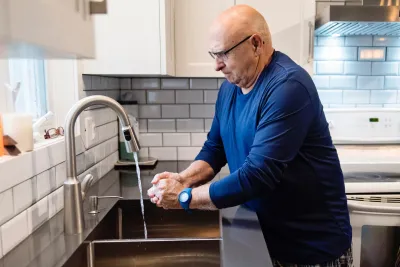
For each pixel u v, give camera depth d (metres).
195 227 1.35
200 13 1.75
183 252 1.02
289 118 1.00
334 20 1.74
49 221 1.10
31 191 0.99
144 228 1.32
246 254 0.88
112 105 1.01
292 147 1.00
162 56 1.50
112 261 1.02
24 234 0.96
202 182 1.33
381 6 1.73
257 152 0.99
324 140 1.14
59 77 1.42
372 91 2.28
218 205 1.01
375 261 1.70
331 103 2.29
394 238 1.69
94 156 1.60
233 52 1.06
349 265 1.21
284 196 1.12
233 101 1.23
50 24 0.44
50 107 1.41
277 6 1.78
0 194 0.84
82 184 1.09
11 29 0.36
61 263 0.83
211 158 1.37
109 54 1.50
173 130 2.12
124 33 1.49
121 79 2.08
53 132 1.30
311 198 1.13
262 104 1.06
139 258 1.02
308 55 1.81
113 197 1.32
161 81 2.09
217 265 1.01
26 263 0.83
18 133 0.97
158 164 2.04
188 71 1.78
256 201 1.17
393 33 2.16
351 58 2.25
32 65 1.36
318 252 1.15
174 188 1.07
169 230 1.35
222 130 1.28
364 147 2.11
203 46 1.76
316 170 1.12
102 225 1.13
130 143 1.06
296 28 1.79
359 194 1.69
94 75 1.63
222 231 1.03
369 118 2.11
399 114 2.12
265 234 1.20
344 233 1.19
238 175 1.00
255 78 1.12
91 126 1.56
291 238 1.16
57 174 1.16
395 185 1.69
